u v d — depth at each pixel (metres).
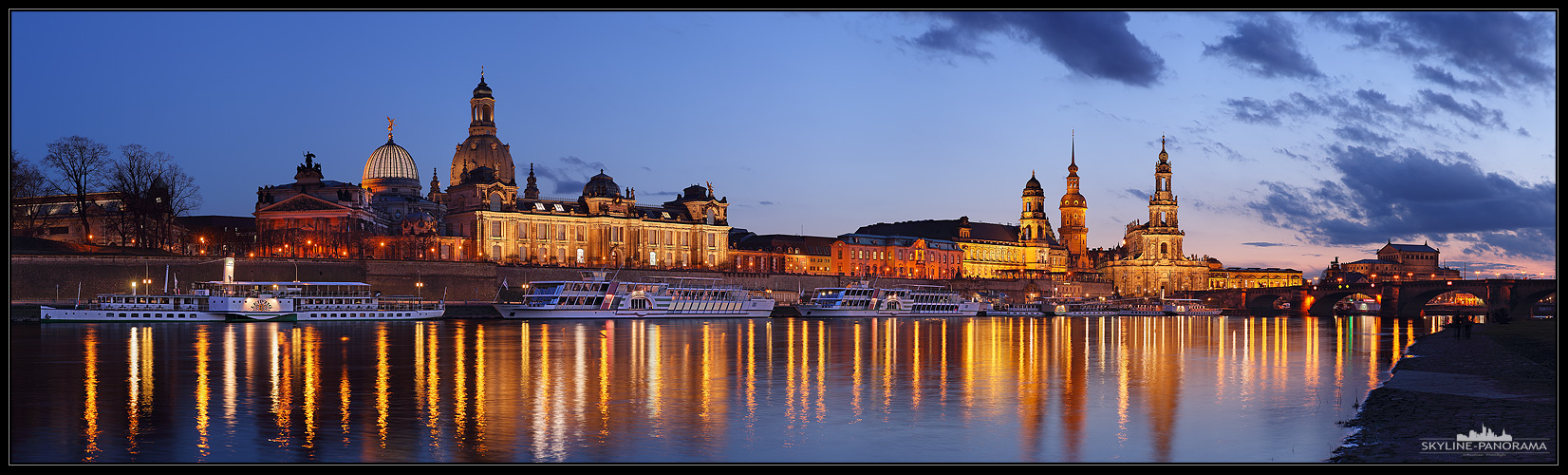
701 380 81.19
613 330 156.38
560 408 65.38
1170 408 66.00
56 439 54.72
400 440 54.78
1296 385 78.25
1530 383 73.75
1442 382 74.81
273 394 71.44
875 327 179.12
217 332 138.88
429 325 165.75
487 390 74.06
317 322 171.12
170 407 65.44
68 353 101.06
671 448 53.03
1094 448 52.88
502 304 195.25
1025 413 63.78
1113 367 94.31
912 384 79.06
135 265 186.00
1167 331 177.62
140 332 136.62
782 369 90.81
